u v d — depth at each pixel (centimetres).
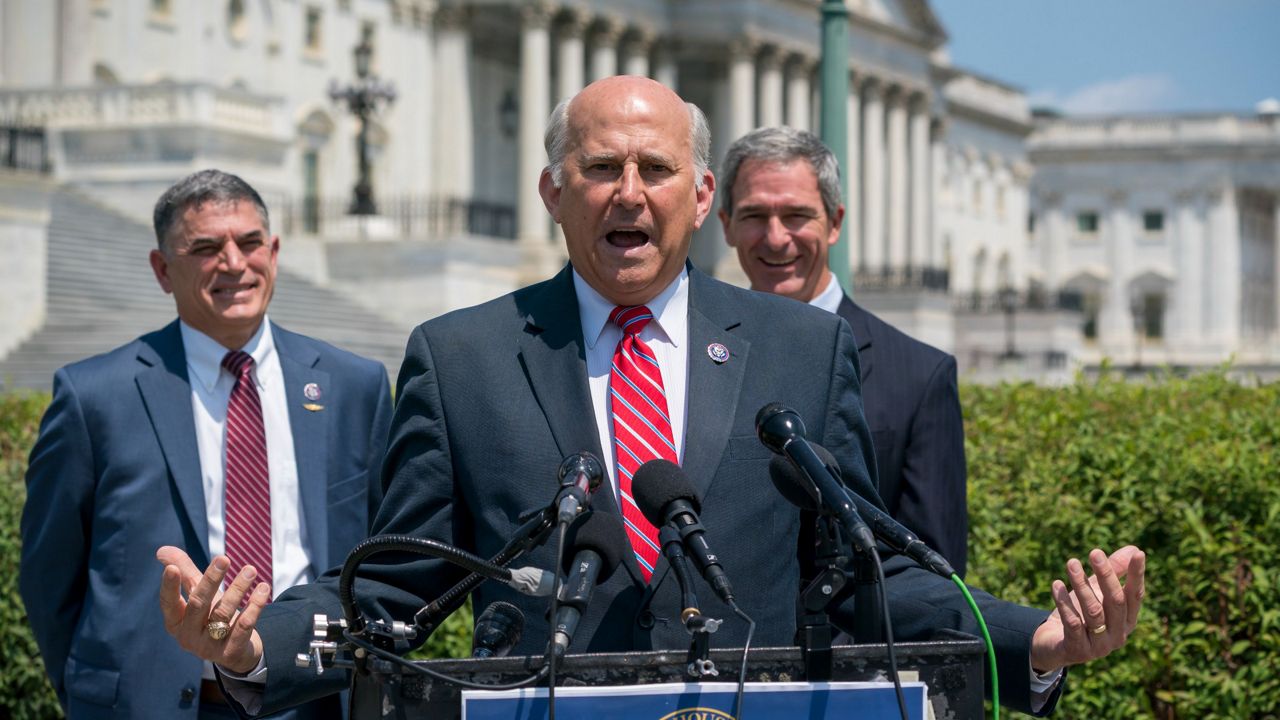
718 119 6438
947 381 548
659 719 315
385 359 3409
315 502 552
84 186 3391
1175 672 654
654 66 6197
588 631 363
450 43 5644
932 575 392
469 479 381
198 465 541
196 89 3375
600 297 397
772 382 392
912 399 542
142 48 4519
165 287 572
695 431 380
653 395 387
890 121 7275
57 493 534
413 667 315
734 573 371
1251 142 10388
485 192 6016
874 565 331
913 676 326
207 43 4738
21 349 2628
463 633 704
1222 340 10394
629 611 364
